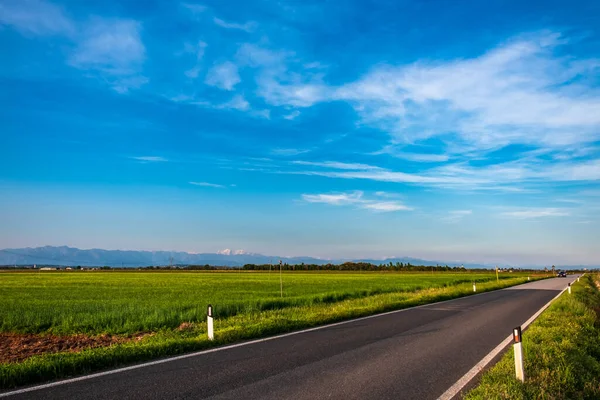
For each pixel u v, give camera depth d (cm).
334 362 858
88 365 796
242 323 1402
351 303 2236
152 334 1363
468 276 8238
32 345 1229
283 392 654
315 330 1287
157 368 796
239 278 6931
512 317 1656
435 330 1304
